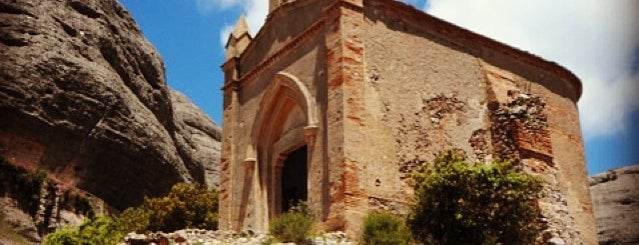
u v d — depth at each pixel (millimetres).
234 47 25312
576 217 23156
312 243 15250
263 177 22234
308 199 18578
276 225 15641
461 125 20938
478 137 21266
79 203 36031
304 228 15469
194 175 53562
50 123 36469
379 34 19844
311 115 19312
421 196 15133
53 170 36375
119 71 44438
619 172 30250
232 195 23156
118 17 47000
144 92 46969
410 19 20953
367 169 17797
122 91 42219
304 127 20750
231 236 15188
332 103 18516
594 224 23906
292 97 21094
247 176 22562
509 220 14562
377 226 15898
